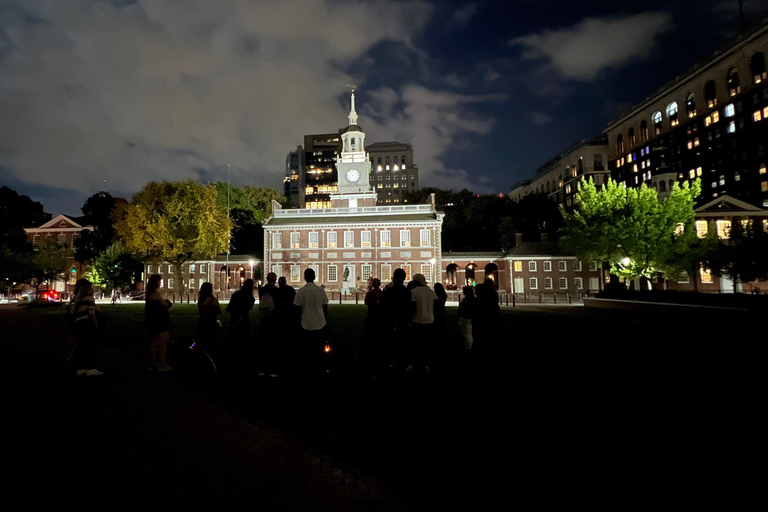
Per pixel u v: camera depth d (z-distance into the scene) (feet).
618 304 116.88
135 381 32.99
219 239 177.68
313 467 18.62
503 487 16.72
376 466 18.67
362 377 34.60
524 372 36.65
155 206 175.22
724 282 182.29
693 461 19.11
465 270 213.05
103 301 168.66
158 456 19.65
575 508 15.15
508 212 277.44
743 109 312.50
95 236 236.43
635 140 424.05
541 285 199.31
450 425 23.67
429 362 40.11
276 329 35.50
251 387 31.45
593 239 140.15
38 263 194.49
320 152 577.43
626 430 22.99
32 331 62.54
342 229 199.31
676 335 63.77
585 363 40.70
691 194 133.18
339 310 104.12
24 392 29.37
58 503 15.39
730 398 29.09
